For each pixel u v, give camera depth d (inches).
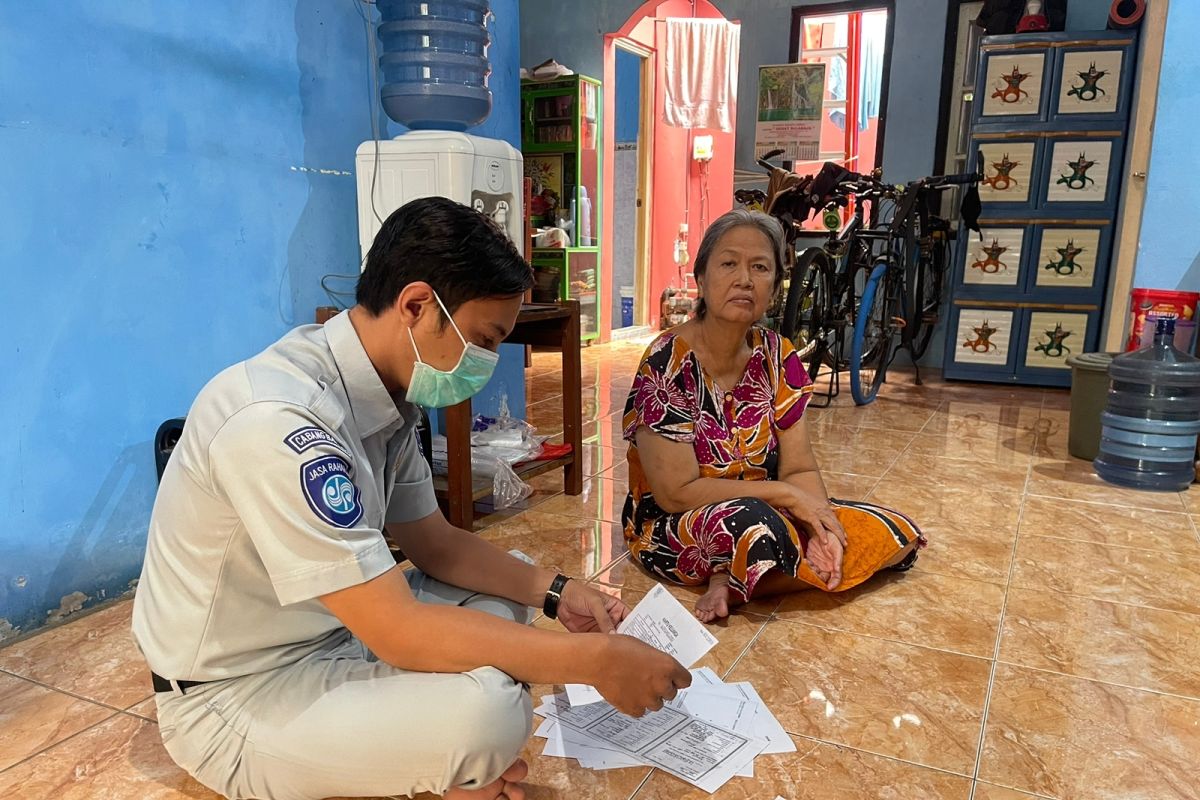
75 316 73.2
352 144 100.4
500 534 96.0
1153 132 138.2
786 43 220.8
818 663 66.2
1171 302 131.6
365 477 41.9
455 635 39.5
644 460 80.3
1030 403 177.3
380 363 41.5
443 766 40.0
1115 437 117.3
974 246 193.8
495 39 120.3
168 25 78.2
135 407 78.7
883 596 79.4
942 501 109.1
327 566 36.9
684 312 292.5
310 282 96.3
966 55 202.4
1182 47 134.6
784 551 72.9
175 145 79.9
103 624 73.9
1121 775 52.4
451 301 38.7
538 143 256.2
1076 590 81.0
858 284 201.9
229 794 44.0
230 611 41.4
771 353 81.7
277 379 38.8
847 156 231.1
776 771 52.1
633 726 56.2
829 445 138.7
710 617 73.0
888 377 210.2
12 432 69.8
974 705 60.3
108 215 74.8
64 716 58.9
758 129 222.7
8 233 68.1
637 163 293.6
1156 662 66.9
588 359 239.1
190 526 40.0
